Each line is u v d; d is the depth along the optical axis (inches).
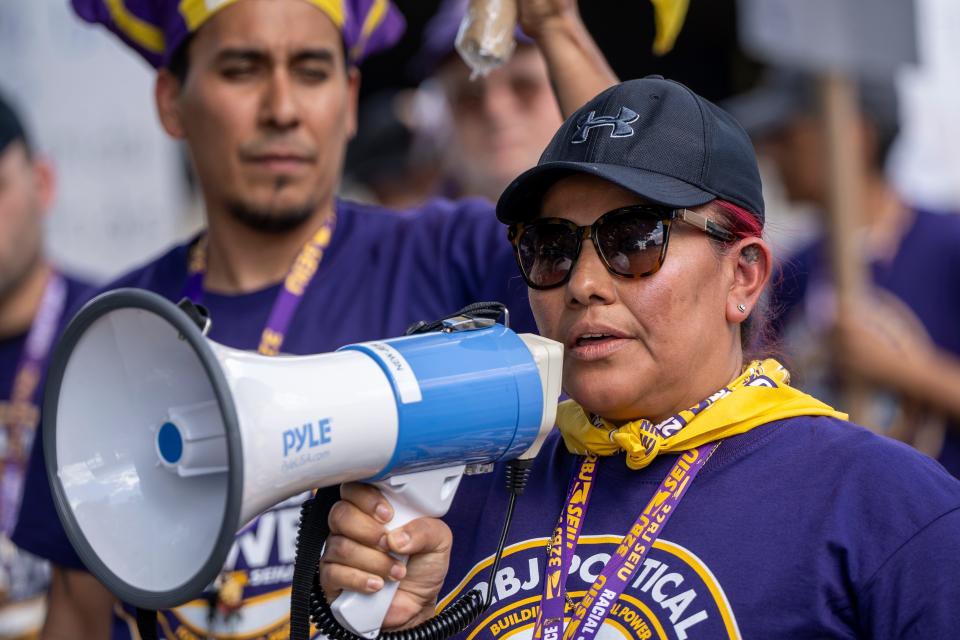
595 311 271.9
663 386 276.2
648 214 267.9
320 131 386.0
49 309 560.1
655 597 264.4
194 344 224.5
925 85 654.5
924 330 596.1
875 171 605.6
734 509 268.2
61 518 253.1
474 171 576.7
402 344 262.7
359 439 244.5
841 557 257.1
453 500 306.0
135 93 636.1
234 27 377.4
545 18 357.1
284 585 369.1
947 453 565.3
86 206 639.8
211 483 241.4
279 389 236.4
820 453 269.0
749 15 492.4
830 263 534.6
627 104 281.1
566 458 301.7
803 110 625.6
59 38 632.4
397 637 270.5
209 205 398.9
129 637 416.5
